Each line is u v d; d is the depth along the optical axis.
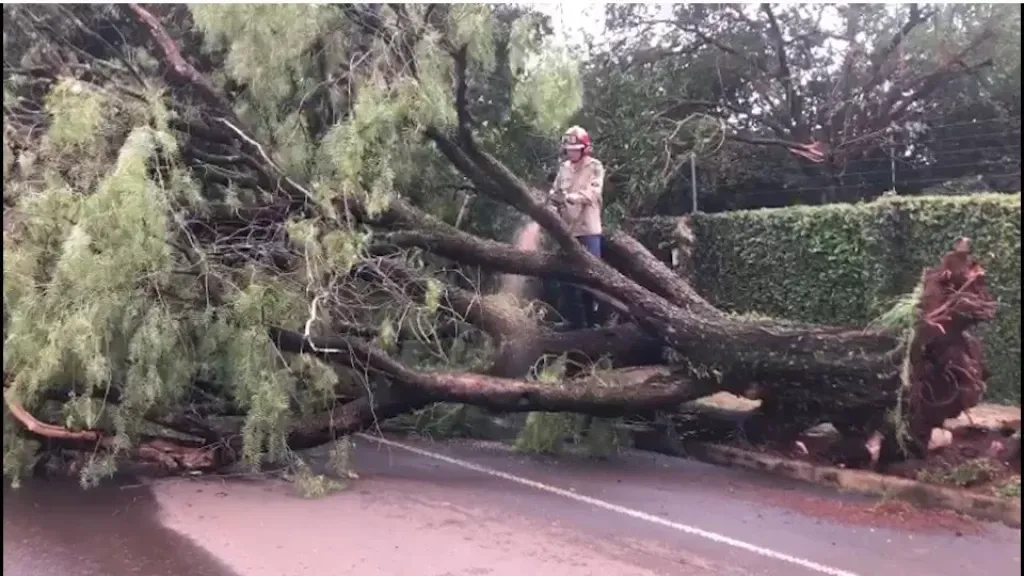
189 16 7.16
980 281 5.69
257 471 6.14
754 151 13.96
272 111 6.57
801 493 5.98
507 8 6.73
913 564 4.48
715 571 4.34
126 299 5.32
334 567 4.32
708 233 11.27
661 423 7.52
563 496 5.84
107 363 5.33
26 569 4.26
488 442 7.87
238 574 4.21
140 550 4.55
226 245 6.04
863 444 6.37
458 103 6.09
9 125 5.93
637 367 7.21
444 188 7.72
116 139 5.91
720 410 7.51
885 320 5.94
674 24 13.27
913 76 13.00
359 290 6.45
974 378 5.86
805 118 14.04
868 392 6.05
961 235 9.06
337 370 6.48
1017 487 5.53
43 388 5.58
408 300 6.43
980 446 6.33
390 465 6.83
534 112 6.93
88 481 5.92
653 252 11.35
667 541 4.84
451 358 7.38
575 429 7.24
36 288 5.47
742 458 6.85
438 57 6.04
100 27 7.26
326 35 6.32
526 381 6.64
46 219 5.45
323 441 6.29
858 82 13.61
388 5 6.15
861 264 9.69
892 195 10.61
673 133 10.47
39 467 6.21
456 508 5.48
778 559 4.54
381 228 6.66
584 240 7.23
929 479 5.82
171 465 6.27
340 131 5.88
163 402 5.81
